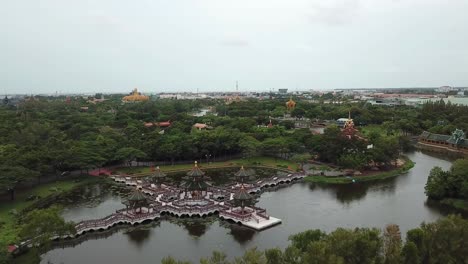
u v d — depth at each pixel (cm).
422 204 10756
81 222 8900
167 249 8044
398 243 5778
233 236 8694
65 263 7406
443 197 10900
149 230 9219
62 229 7500
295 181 13762
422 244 5825
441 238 5903
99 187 13012
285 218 9769
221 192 11850
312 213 10131
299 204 10988
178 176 14412
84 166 13538
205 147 16400
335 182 13325
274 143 16412
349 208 10519
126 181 13400
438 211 10106
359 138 15875
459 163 11038
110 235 8919
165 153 15700
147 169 15238
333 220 9538
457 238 5819
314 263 5134
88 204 11169
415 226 8994
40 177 13200
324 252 5166
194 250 7962
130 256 7712
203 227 9375
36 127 17362
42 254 7644
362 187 12762
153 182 12862
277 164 16075
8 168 10744
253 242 8306
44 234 7181
